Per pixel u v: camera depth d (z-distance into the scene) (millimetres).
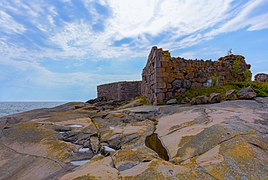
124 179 2561
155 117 6840
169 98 9406
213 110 5992
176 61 9664
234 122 4309
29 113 10156
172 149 3688
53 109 11984
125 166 3072
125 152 3566
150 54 11320
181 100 9016
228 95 8125
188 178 2494
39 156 4512
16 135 5988
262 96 8227
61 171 3695
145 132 5191
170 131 4824
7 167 4262
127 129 5613
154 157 3338
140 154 3418
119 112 7965
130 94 21156
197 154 3266
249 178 2463
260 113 5289
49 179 3432
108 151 4137
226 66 11250
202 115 5574
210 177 2520
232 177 2494
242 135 3475
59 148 4750
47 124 6828
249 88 8055
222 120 4652
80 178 2707
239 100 7484
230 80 11336
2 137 6086
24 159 4500
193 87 9969
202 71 10305
